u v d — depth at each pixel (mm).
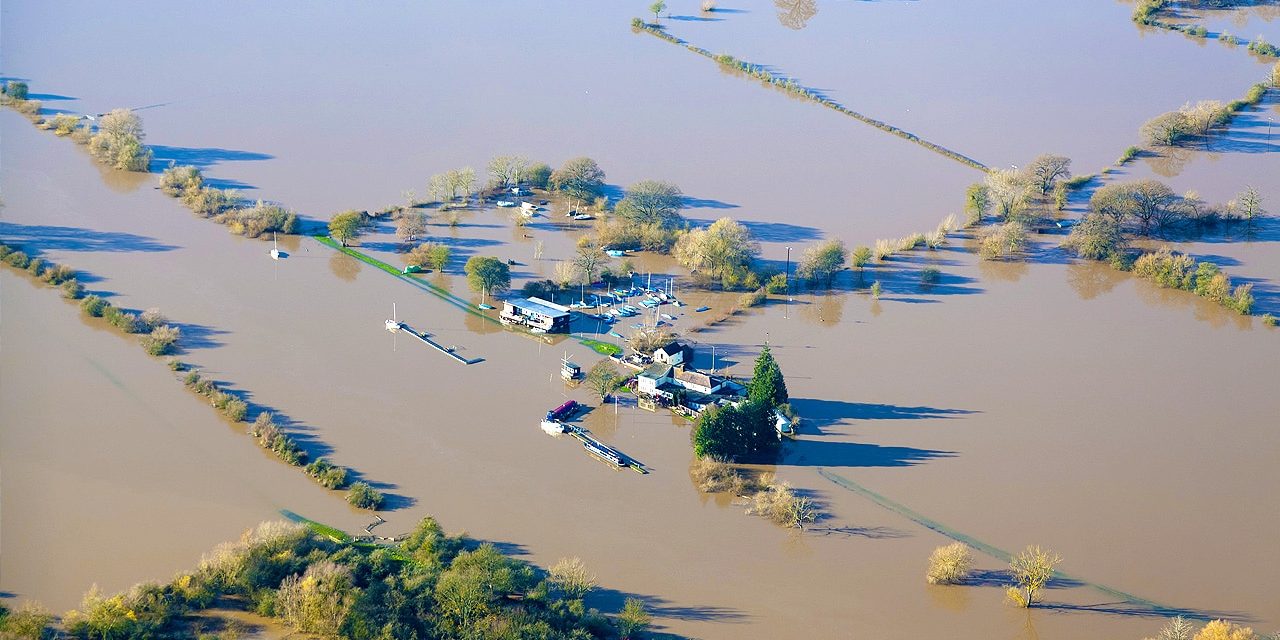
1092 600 191125
